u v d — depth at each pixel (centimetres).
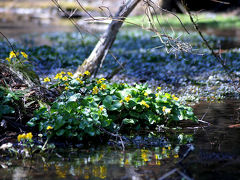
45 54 1388
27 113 609
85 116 561
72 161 466
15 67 680
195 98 830
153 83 989
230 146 501
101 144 537
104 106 591
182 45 610
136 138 562
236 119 644
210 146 505
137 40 2078
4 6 3631
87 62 884
